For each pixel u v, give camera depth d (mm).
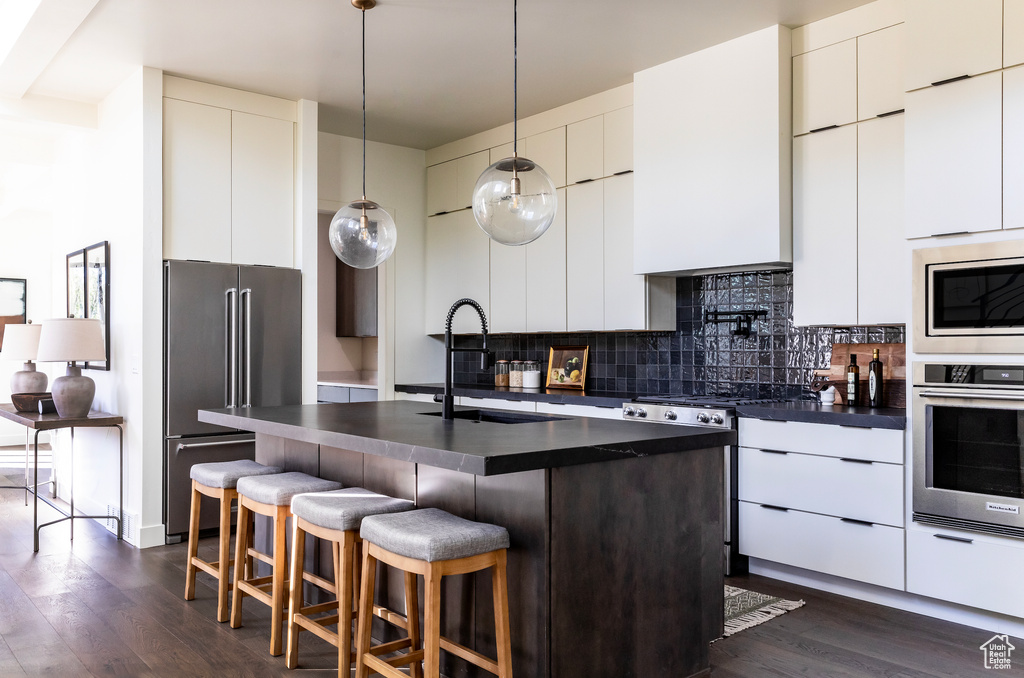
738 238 4152
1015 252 3043
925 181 3320
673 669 2666
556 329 5383
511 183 2824
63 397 4656
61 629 3178
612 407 4578
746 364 4629
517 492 2436
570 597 2379
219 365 4840
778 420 3795
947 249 3246
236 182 5008
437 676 2186
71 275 5805
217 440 4812
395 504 2725
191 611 3412
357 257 3559
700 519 2783
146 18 3891
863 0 3695
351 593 2596
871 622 3270
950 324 3230
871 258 3729
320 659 2885
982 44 3150
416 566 2240
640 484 2590
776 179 3990
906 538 3342
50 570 4043
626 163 4895
